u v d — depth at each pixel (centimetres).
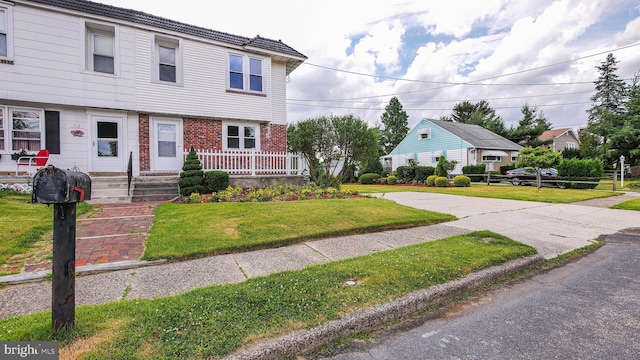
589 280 376
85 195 225
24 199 733
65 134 968
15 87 886
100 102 990
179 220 587
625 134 2397
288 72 1500
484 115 4816
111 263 382
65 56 943
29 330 214
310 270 360
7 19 877
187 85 1125
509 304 308
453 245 475
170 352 195
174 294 303
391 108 4628
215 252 441
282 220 598
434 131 2962
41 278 335
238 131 1254
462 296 328
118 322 229
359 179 2777
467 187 1902
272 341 215
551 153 1666
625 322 268
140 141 1072
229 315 245
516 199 1207
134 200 856
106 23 995
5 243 431
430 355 220
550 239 570
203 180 945
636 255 484
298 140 1184
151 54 1066
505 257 419
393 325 266
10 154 900
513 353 221
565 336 245
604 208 970
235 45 1198
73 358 186
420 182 2416
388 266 369
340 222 612
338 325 241
